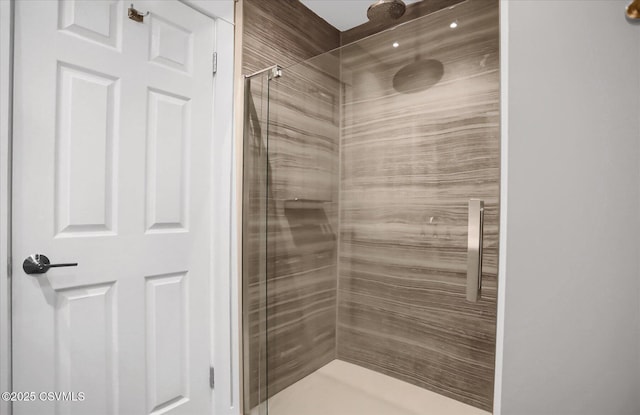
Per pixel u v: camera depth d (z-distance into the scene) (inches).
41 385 39.9
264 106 59.9
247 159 61.1
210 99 57.2
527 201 34.1
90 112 43.8
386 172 48.5
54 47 40.6
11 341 37.8
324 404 53.4
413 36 45.9
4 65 36.8
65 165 41.8
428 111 44.6
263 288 61.3
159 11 50.3
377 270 49.6
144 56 48.9
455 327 43.2
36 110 39.4
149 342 50.0
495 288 40.0
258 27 62.0
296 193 56.9
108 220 45.6
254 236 61.7
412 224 46.4
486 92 40.0
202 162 56.3
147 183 49.7
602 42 33.0
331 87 53.3
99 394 44.7
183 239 53.8
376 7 59.7
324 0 69.9
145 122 49.2
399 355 48.0
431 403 45.3
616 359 32.7
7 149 37.2
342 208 52.8
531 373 33.7
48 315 40.4
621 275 32.5
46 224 40.1
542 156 33.6
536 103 34.0
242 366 60.5
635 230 32.5
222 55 58.2
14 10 37.8
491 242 40.3
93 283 44.0
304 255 56.4
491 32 39.7
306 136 55.6
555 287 32.9
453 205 42.9
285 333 58.3
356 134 51.1
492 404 40.5
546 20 33.9
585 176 32.6
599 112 32.8
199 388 55.7
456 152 42.4
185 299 54.4
